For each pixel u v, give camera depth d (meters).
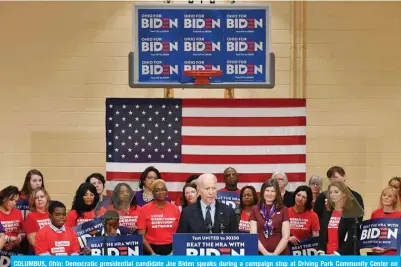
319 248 9.12
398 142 12.20
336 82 12.16
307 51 12.13
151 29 10.06
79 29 12.01
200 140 10.44
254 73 10.06
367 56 12.17
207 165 10.43
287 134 10.45
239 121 10.43
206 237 7.30
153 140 10.45
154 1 12.12
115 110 10.45
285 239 8.59
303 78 12.10
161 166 10.45
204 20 10.06
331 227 9.04
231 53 10.06
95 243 8.18
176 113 10.45
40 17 11.95
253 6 10.05
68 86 12.00
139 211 9.45
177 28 10.05
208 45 10.06
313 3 12.12
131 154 10.45
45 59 11.97
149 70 10.06
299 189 9.58
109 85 12.05
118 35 12.05
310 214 9.60
